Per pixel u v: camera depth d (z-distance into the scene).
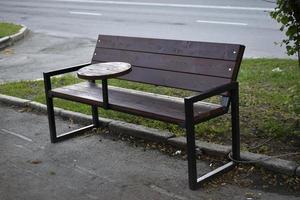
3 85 7.77
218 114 4.37
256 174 4.34
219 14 14.57
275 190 4.06
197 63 4.80
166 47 5.14
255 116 5.62
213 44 4.73
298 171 4.19
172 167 4.59
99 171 4.61
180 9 16.08
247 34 11.60
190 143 4.06
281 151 4.66
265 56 9.38
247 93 6.55
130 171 4.56
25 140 5.50
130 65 5.06
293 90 5.71
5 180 4.52
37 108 6.48
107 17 15.53
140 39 5.43
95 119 5.67
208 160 4.68
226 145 4.87
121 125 5.46
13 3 20.77
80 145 5.26
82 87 5.51
